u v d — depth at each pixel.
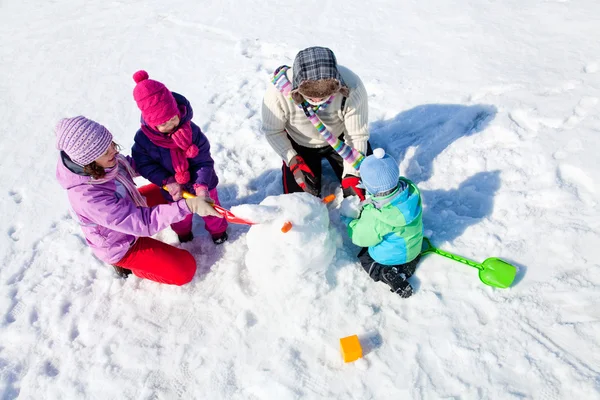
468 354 2.15
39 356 2.46
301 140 2.87
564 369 2.02
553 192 2.65
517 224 2.59
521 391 2.01
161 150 2.46
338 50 4.20
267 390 2.17
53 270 2.84
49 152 3.78
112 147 2.22
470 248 2.55
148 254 2.50
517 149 2.94
